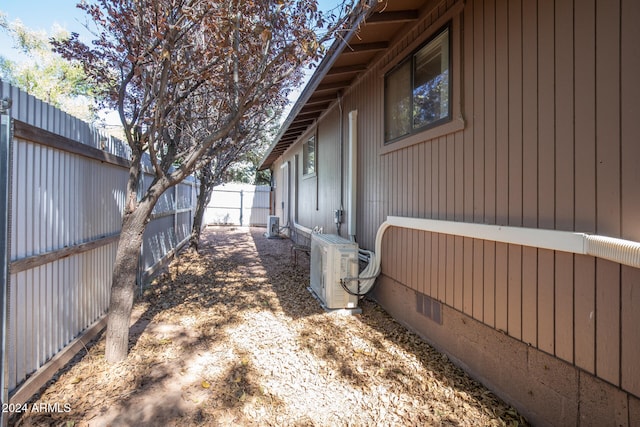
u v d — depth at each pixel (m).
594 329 1.87
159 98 2.90
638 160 1.64
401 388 2.70
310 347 3.37
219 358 3.08
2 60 16.98
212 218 19.08
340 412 2.38
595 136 1.85
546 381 2.17
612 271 1.77
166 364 2.93
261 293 5.30
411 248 3.94
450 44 3.15
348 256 4.50
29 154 2.41
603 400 1.82
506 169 2.50
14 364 2.24
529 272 2.31
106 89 4.95
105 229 3.83
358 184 5.57
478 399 2.57
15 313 2.24
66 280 2.94
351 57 4.71
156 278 6.00
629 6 1.68
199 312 4.34
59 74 17.05
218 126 4.40
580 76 1.94
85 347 3.18
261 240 12.16
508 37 2.49
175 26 2.75
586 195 1.91
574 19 1.97
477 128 2.82
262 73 3.27
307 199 9.62
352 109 5.79
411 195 3.88
